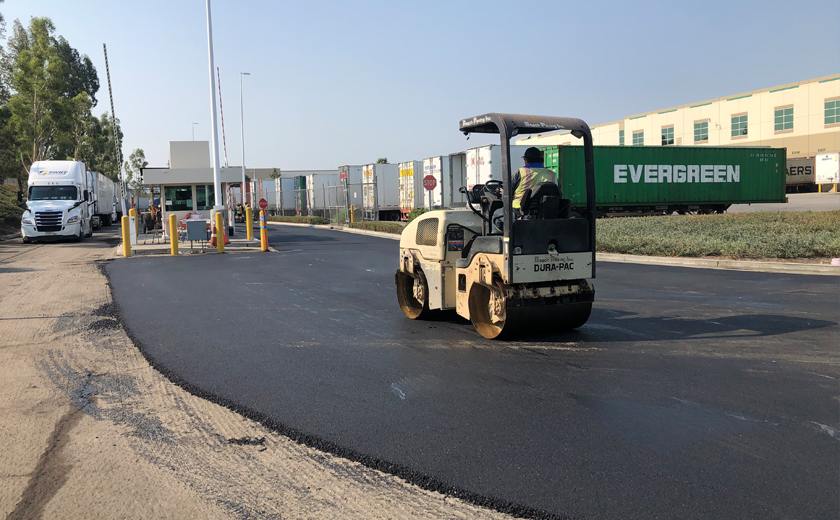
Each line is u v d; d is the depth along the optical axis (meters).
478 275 7.17
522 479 3.72
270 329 8.17
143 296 11.05
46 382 5.97
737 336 7.27
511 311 6.85
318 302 10.24
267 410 5.05
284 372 6.14
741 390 5.31
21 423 4.88
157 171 24.67
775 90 58.75
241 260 17.30
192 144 26.36
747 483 3.62
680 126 66.75
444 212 7.96
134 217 22.20
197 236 19.70
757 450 4.09
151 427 4.77
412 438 4.40
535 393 5.34
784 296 9.92
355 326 8.27
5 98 52.06
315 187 47.78
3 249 22.78
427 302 8.40
